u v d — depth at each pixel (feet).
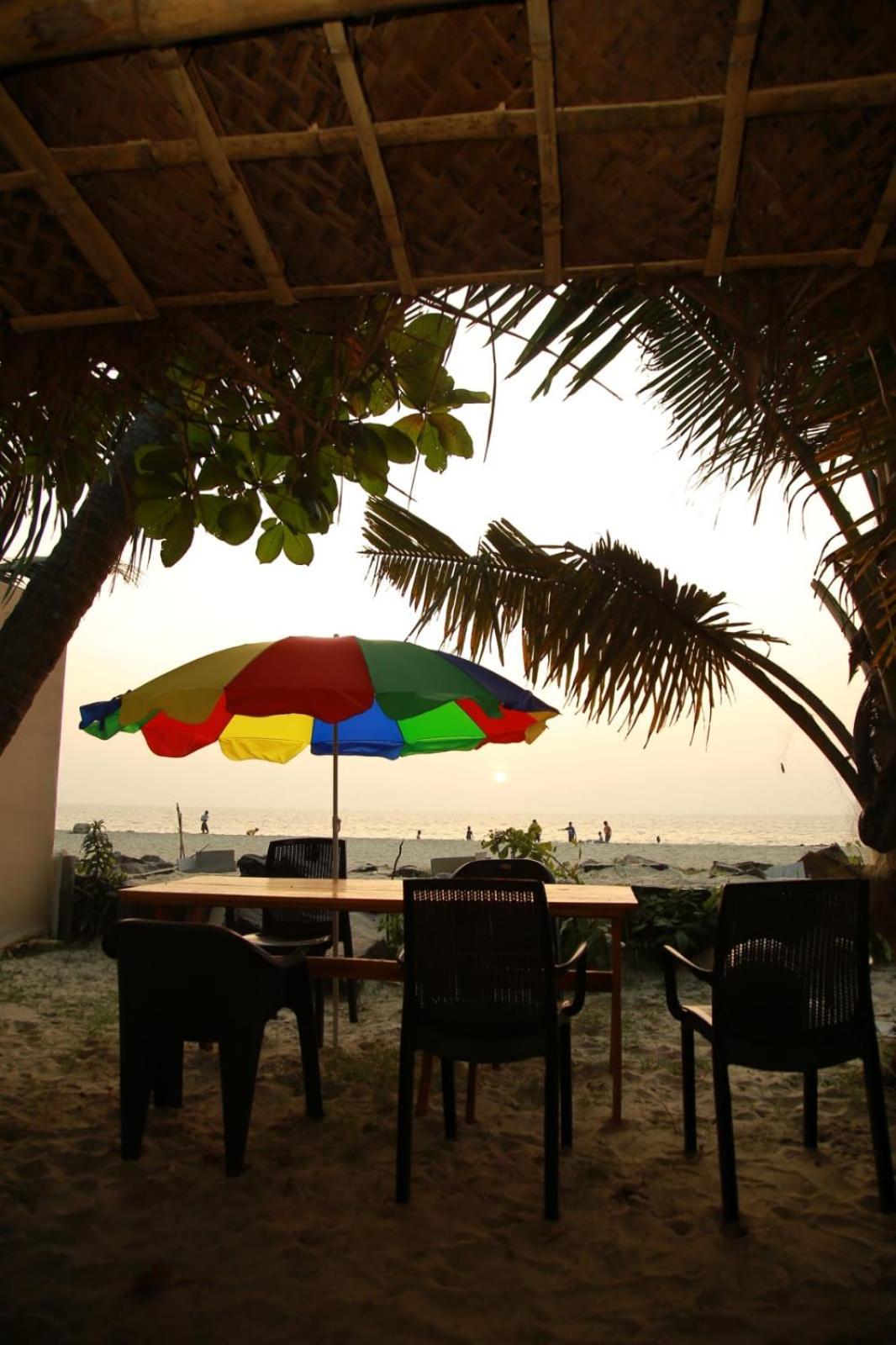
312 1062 11.54
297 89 4.29
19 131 4.33
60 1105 11.89
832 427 7.95
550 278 5.28
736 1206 8.70
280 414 6.45
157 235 4.95
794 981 9.08
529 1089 12.92
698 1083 13.07
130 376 5.77
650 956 20.51
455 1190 9.43
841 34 3.98
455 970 9.29
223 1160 10.14
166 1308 7.20
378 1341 6.82
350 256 5.16
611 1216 8.87
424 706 11.37
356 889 13.30
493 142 4.51
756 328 5.48
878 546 7.98
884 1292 7.47
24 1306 7.22
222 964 9.87
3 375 5.61
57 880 23.80
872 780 12.20
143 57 4.14
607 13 3.98
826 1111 11.83
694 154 4.50
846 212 4.70
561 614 14.10
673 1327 7.00
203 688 11.34
